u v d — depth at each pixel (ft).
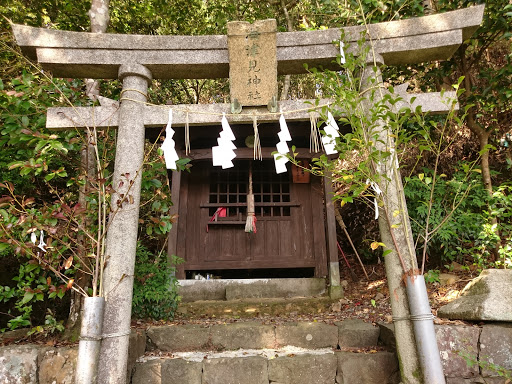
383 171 9.11
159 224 10.77
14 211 9.05
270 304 14.62
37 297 8.79
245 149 17.13
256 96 9.99
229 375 8.95
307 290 16.58
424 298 7.99
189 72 10.48
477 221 14.30
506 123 18.43
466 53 17.74
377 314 12.88
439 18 9.69
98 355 7.69
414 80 19.93
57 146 9.02
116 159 9.41
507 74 14.65
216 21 24.57
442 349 8.54
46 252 8.75
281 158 9.42
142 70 9.99
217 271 21.90
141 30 24.47
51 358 8.60
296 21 24.98
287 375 8.95
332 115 9.68
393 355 9.07
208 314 14.23
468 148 19.31
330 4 16.14
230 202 19.74
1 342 10.27
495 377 8.21
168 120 9.77
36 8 18.69
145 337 10.46
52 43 9.75
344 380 8.86
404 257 8.51
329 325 10.61
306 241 18.24
